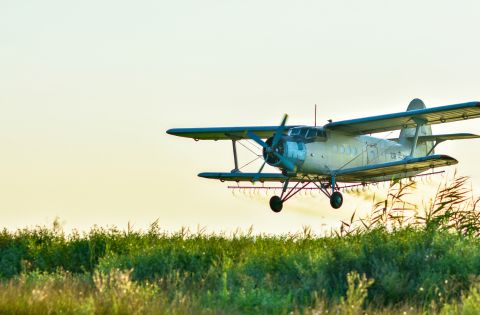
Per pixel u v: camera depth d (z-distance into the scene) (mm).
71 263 33938
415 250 26266
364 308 22375
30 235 40469
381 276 23969
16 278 27828
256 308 21328
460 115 70188
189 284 26203
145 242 34500
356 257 25859
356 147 79688
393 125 75375
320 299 22562
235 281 25734
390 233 32594
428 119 72438
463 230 33531
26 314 19203
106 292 21469
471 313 18828
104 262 29594
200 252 31578
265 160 72688
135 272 28109
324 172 75438
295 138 73000
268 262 28391
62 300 20359
